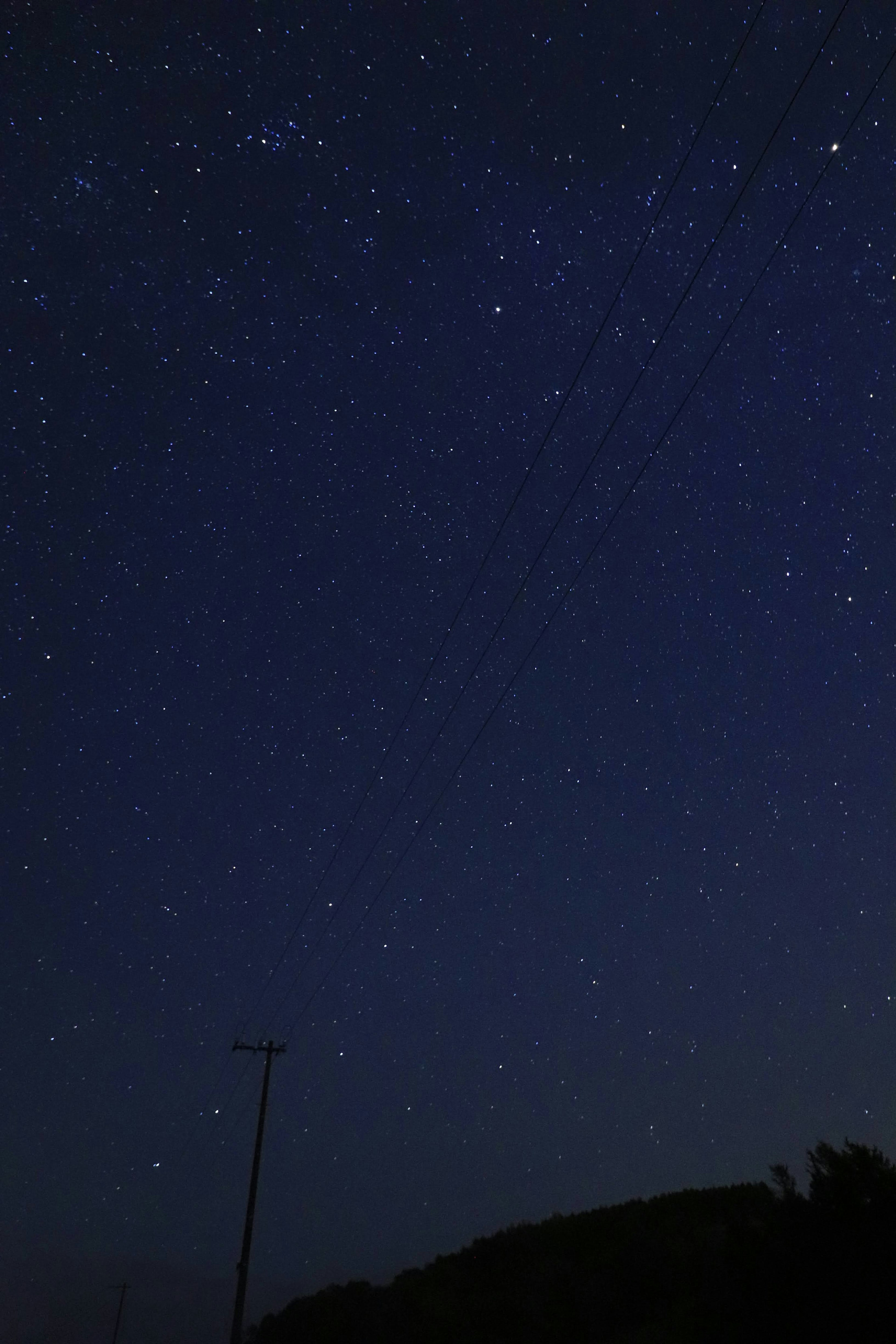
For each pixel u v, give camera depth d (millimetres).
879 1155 10219
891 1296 8672
